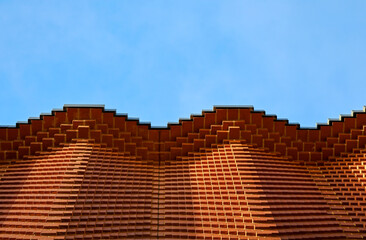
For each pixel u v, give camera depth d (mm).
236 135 19891
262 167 18469
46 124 19703
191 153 19750
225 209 16266
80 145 19141
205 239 14969
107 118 19984
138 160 19719
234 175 17891
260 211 16000
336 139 20031
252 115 20156
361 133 19938
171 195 17375
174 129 20203
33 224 14883
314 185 18328
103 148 19406
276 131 20109
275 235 14984
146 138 20109
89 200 16250
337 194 18031
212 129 20016
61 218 15125
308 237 15234
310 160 19922
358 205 17406
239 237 14922
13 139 19469
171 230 15500
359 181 18453
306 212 16562
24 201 16078
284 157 19812
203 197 17078
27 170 18078
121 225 15555
